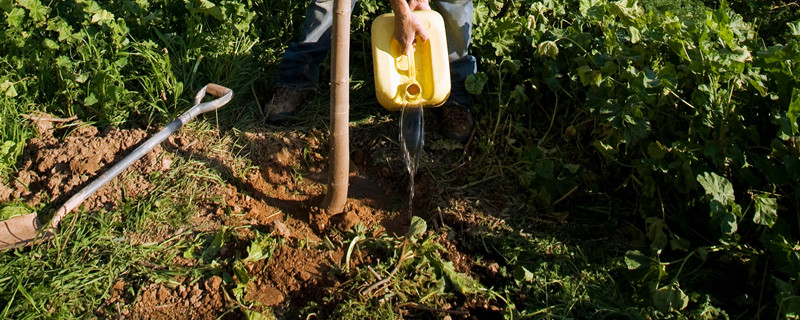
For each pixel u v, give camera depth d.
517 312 2.95
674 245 3.13
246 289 3.09
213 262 3.15
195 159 3.68
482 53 4.03
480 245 3.33
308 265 3.18
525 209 3.52
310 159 3.81
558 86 3.76
